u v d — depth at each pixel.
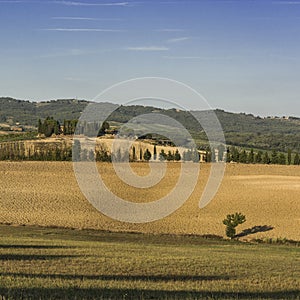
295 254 64.69
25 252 50.25
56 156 178.62
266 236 92.38
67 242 65.12
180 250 61.62
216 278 39.75
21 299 28.94
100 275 38.75
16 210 109.12
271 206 117.31
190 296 31.22
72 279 36.19
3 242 59.88
